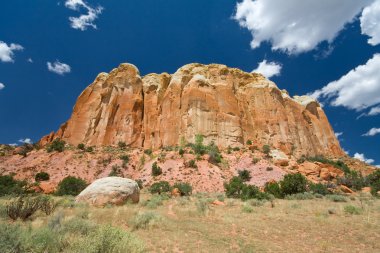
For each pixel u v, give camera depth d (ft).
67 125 308.60
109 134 283.79
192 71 326.24
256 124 297.53
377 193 128.36
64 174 195.93
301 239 39.14
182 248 31.63
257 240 37.73
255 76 345.51
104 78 334.44
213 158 200.03
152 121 294.05
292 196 111.24
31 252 21.94
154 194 129.59
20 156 225.56
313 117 353.31
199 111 273.95
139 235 36.17
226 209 70.18
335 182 174.29
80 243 24.34
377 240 38.45
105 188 71.46
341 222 50.44
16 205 43.91
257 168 190.49
